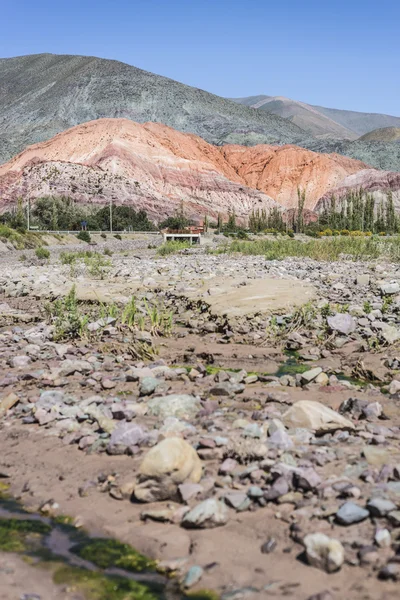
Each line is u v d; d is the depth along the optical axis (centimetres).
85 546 404
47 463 555
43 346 1170
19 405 747
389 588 337
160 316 1421
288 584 347
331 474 490
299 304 1466
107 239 8875
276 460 516
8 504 474
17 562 382
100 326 1334
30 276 2597
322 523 409
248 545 394
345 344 1148
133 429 586
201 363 1037
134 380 882
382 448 556
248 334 1233
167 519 433
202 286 1923
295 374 941
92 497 479
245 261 3250
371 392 802
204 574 363
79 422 677
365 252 3594
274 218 15525
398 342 1134
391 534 385
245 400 763
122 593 349
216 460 535
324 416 624
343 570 358
